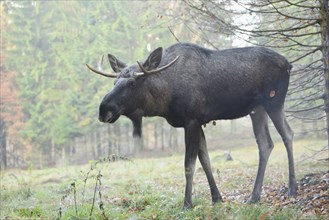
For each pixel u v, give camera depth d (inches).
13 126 1320.1
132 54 1321.4
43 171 868.0
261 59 286.4
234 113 289.6
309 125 1105.4
